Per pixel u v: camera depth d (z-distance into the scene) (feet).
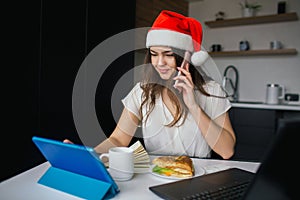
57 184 2.18
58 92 5.64
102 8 6.99
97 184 2.02
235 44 11.37
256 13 10.85
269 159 1.28
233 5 11.44
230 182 2.30
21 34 4.71
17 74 4.66
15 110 4.63
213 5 11.93
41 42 5.19
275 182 1.33
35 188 2.19
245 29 11.13
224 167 2.87
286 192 1.34
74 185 2.11
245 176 2.47
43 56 5.25
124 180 2.39
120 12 7.68
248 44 10.87
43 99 5.27
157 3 9.93
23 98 4.80
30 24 4.91
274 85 9.60
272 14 10.41
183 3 11.98
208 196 2.01
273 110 8.92
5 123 4.44
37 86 5.12
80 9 6.28
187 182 2.29
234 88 11.21
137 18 8.71
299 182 1.32
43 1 5.20
